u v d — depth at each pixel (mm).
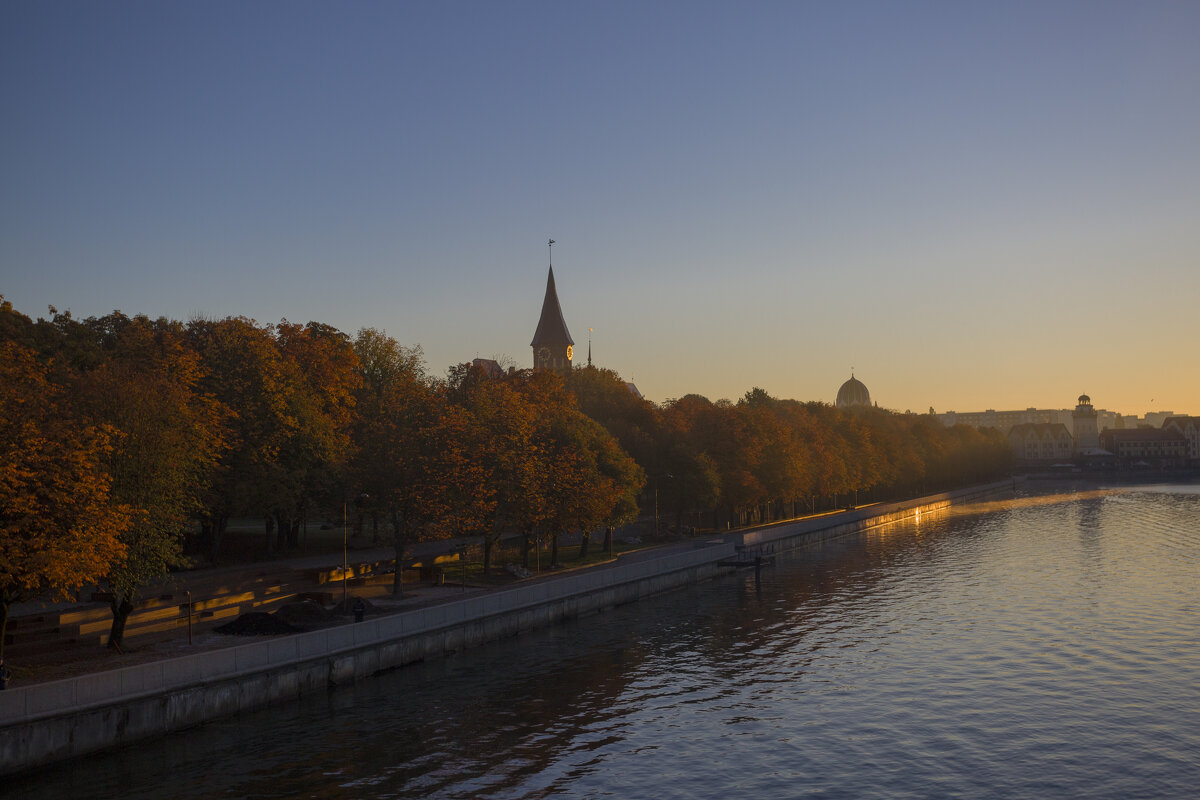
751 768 44281
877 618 80250
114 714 43469
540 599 75188
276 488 78000
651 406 147750
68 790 40094
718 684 58812
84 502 47094
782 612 84000
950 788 41844
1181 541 134375
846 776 43281
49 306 77625
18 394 47844
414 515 75250
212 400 68125
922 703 54469
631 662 64375
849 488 182625
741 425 140375
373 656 58219
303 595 73250
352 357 94750
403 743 47000
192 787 40781
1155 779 42625
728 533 131125
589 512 90625
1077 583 96750
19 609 58250
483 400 89938
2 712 39312
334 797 40219
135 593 53812
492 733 48906
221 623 63062
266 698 51219
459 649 65812
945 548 133875
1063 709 52906
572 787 41844
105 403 55094
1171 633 71500
